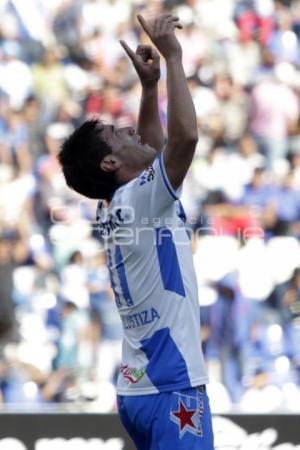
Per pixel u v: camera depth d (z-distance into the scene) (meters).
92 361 25.97
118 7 34.03
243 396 25.20
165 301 11.57
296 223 28.56
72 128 31.50
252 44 33.00
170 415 11.46
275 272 27.05
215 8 33.62
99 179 12.04
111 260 12.13
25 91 32.12
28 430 19.44
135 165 12.04
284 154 30.48
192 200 28.78
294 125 31.17
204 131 30.86
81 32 33.69
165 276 11.55
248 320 26.33
